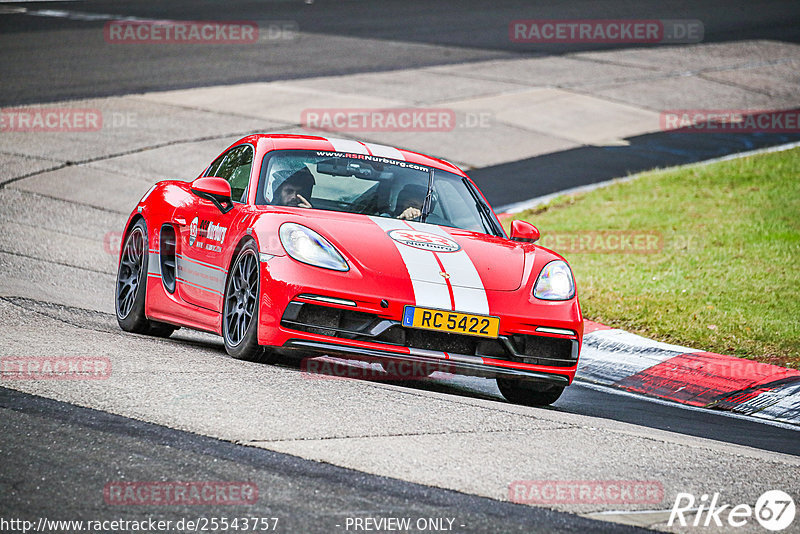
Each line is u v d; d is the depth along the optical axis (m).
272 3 115.38
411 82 75.88
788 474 16.59
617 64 85.69
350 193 24.02
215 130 60.38
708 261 37.56
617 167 57.09
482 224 24.77
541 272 22.12
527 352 21.12
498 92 73.81
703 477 15.84
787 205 45.69
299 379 19.53
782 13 114.69
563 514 13.43
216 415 16.39
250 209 22.86
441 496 13.66
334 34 95.44
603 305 32.50
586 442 17.17
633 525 13.31
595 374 28.03
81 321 26.05
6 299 26.98
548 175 54.94
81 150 55.06
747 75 83.19
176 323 25.16
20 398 16.67
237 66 79.25
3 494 12.62
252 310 21.39
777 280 34.72
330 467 14.38
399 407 18.09
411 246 21.56
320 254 20.55
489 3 117.31
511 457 15.73
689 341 29.16
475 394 23.31
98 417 15.91
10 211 43.09
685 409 24.27
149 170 52.19
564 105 71.12
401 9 112.62
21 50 81.94
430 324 20.22
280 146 25.25
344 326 20.19
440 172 25.92
